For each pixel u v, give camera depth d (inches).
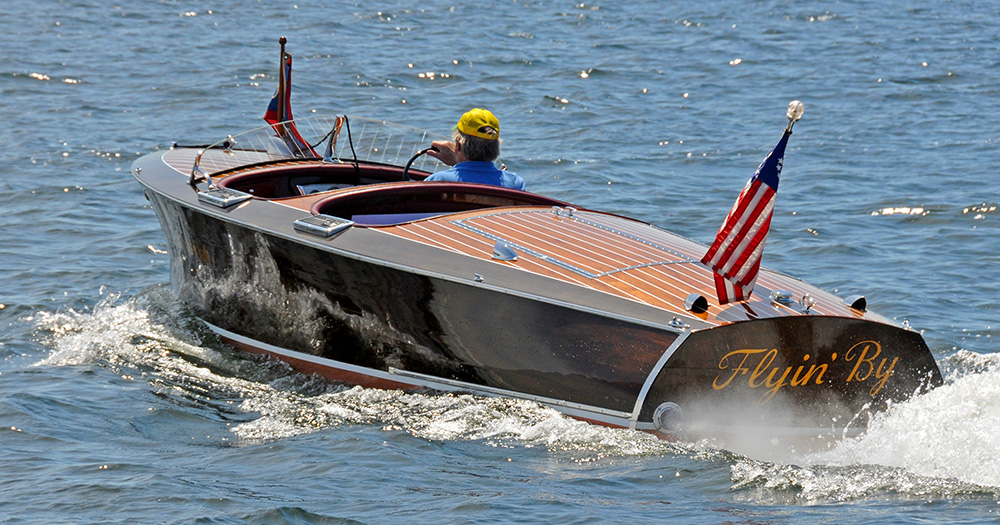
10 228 1318.9
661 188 1662.2
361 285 792.3
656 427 692.7
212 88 2361.0
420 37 3351.4
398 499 615.2
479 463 673.0
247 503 609.3
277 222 839.7
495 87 2561.5
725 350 686.5
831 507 594.2
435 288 755.4
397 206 913.5
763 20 4092.0
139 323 979.3
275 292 860.0
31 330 963.3
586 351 713.0
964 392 736.3
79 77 2422.5
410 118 2194.9
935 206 1544.0
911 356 732.0
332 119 1103.6
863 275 1230.9
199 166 1000.9
